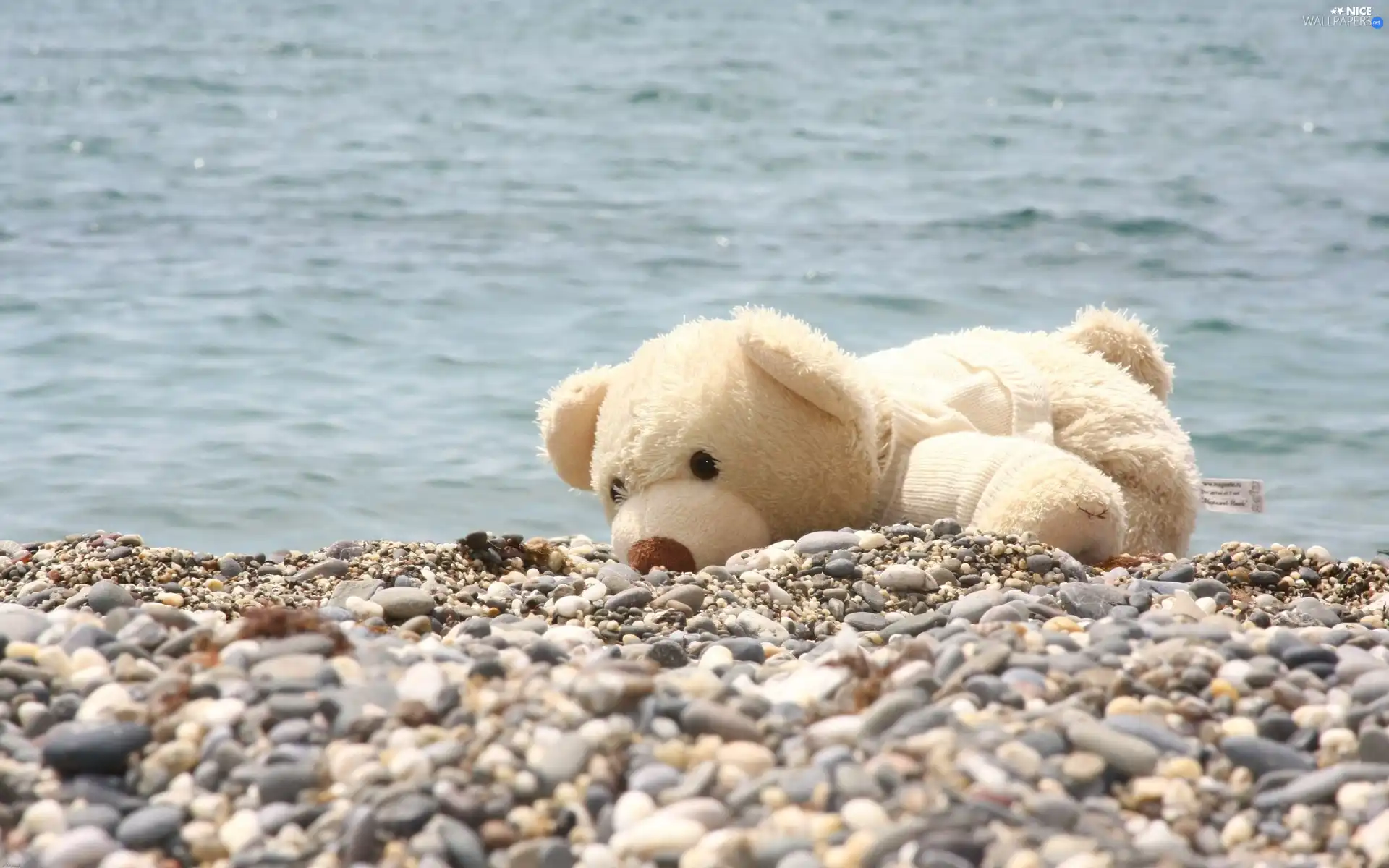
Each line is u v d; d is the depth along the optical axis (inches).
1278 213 193.9
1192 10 693.3
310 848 59.3
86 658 64.9
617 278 150.4
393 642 66.2
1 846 60.5
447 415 110.7
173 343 123.3
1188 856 57.9
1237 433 108.9
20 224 177.6
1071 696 63.6
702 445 79.7
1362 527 98.0
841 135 280.8
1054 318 134.7
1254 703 63.6
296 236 172.4
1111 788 61.1
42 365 117.6
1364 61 459.8
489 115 303.3
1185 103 339.3
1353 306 138.7
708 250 167.3
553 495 101.3
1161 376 88.5
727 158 248.2
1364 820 60.4
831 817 58.7
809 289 145.9
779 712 63.3
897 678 64.0
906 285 148.4
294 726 62.0
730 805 60.2
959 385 83.7
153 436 107.0
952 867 54.7
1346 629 70.1
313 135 267.6
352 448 105.9
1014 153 258.7
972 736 61.5
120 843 60.2
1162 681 64.2
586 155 249.6
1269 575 78.4
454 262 157.6
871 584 75.9
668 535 79.2
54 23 526.6
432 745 61.5
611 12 637.9
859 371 81.7
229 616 74.7
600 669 63.6
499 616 73.8
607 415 82.6
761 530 80.0
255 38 480.7
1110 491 78.8
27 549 81.6
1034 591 74.5
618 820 59.9
